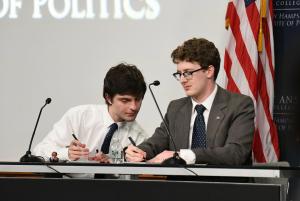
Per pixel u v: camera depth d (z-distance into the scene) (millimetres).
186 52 5906
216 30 9109
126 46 9422
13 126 9680
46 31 9656
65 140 6734
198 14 9172
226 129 5848
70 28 9586
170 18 9273
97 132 6723
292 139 8805
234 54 8578
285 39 8859
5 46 9773
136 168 4691
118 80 6348
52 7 9617
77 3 9570
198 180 4684
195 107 6039
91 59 9539
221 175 4562
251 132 5805
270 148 8523
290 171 4605
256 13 8500
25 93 9688
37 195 4762
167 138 6227
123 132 6695
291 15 8852
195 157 5391
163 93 9258
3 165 4914
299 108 8797
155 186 4590
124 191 4633
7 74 9750
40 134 9617
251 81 8422
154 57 9320
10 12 9734
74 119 6758
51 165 4840
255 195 4398
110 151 6285
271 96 8578
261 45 8484
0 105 9758
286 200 4707
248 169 4520
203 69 5918
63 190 4719
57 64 9625
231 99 5977
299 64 8812
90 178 4789
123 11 9438
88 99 9547
